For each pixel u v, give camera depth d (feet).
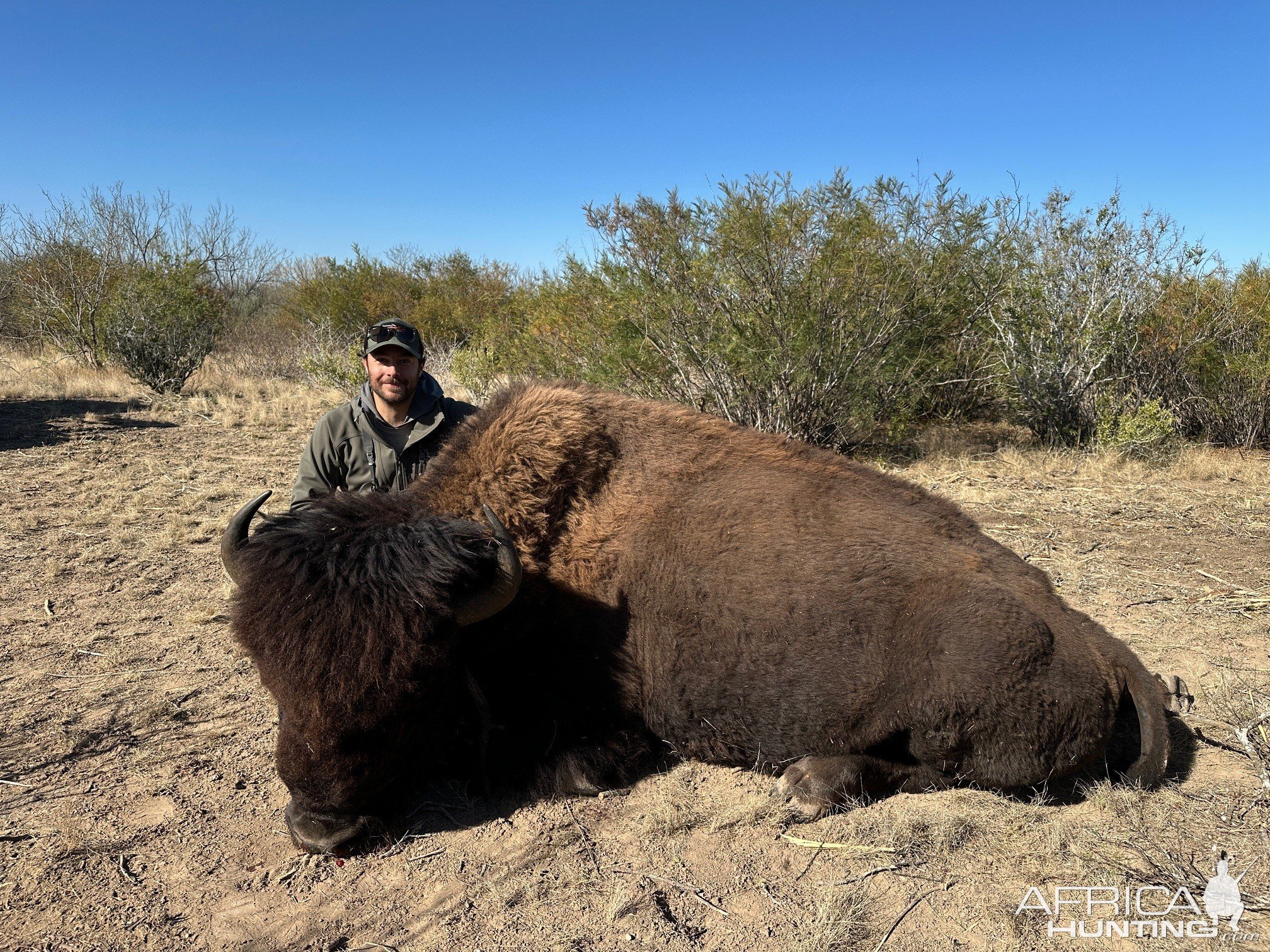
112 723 11.60
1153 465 30.45
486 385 41.81
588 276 32.24
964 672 9.23
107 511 22.75
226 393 50.21
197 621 15.29
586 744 10.36
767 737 10.17
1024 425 38.83
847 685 9.75
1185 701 10.49
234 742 11.25
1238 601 16.22
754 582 10.06
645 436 11.15
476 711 9.65
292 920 7.97
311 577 8.39
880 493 11.04
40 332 60.03
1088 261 34.22
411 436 12.75
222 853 8.95
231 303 80.23
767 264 28.30
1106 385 35.22
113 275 56.85
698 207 29.55
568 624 10.24
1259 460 32.30
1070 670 9.31
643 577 10.38
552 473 10.44
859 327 30.01
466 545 9.00
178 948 7.55
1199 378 36.88
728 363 29.40
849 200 29.32
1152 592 16.78
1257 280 35.47
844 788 9.75
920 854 8.96
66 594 16.63
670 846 9.18
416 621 8.38
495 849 9.12
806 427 30.91
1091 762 10.03
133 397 45.68
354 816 8.78
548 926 7.95
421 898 8.31
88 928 7.75
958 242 31.48
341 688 8.06
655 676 10.32
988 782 9.75
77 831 9.00
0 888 8.26
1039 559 19.03
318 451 12.82
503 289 79.82
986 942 7.68
